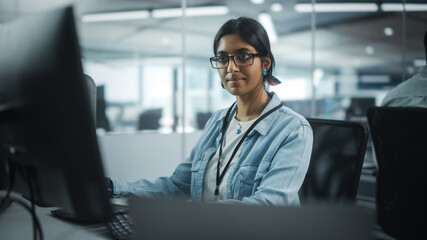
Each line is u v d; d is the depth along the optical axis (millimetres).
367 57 10609
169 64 9508
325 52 10000
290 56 10508
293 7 6016
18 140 626
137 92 9367
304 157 1031
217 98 9836
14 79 603
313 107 3561
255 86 1125
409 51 8281
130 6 5855
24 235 812
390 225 1337
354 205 450
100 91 2188
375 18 6500
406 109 1180
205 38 8297
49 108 547
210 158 1213
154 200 489
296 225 453
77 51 506
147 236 496
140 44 8875
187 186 1275
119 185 1130
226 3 5828
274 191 902
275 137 1092
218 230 471
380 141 1320
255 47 1098
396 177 1283
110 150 2475
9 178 725
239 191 1084
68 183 553
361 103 3668
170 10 6121
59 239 785
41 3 4191
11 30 617
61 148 544
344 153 1129
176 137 2803
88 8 5871
